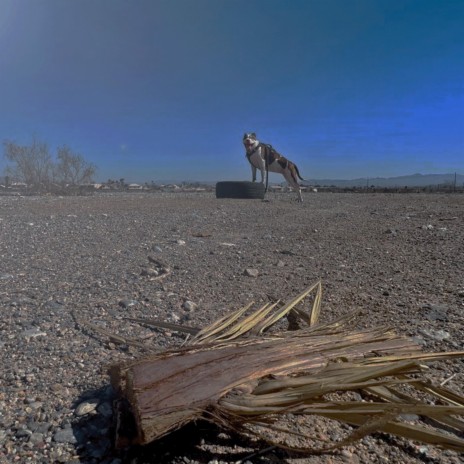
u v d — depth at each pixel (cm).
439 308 104
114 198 535
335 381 50
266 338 65
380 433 58
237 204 448
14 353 80
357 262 160
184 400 48
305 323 90
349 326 85
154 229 248
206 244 200
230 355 58
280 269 150
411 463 53
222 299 115
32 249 180
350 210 383
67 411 61
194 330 81
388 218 310
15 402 63
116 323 96
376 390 57
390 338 67
